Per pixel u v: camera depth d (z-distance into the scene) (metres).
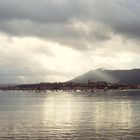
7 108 160.75
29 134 68.25
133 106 165.12
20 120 97.69
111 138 62.31
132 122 88.75
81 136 65.25
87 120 96.81
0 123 88.62
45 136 65.62
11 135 66.81
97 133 68.50
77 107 165.62
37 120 97.94
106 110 138.75
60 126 81.94
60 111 138.25
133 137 62.97
